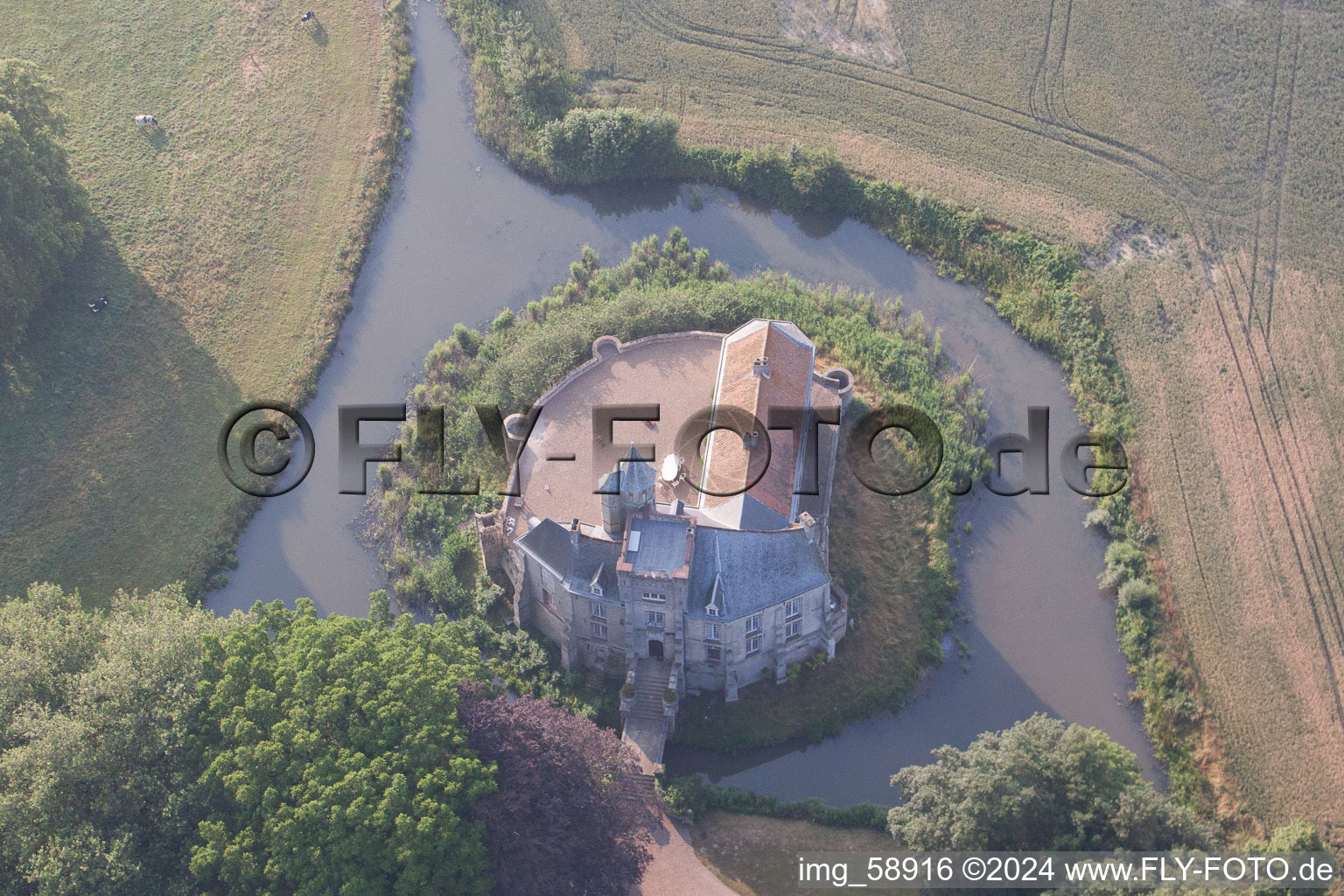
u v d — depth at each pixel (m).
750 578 109.81
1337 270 152.12
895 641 121.56
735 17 178.75
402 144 166.88
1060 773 100.31
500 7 178.25
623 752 106.31
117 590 124.81
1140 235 156.88
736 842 108.81
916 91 171.62
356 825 90.88
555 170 162.25
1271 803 111.62
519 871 94.44
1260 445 136.12
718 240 158.00
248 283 151.62
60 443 135.00
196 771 97.50
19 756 93.25
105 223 154.38
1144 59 173.25
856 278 154.50
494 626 121.56
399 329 149.00
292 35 176.50
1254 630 122.19
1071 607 125.69
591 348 138.75
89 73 170.88
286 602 125.94
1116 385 142.00
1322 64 171.38
